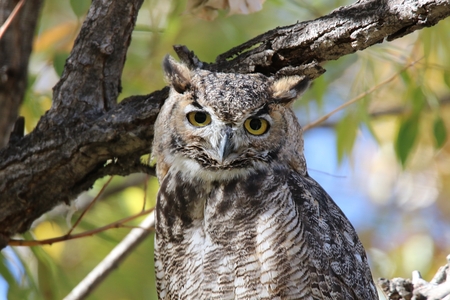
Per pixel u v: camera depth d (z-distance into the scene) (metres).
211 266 8.38
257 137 8.85
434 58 12.37
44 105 12.48
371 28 7.95
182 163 8.97
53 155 9.26
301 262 8.29
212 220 8.48
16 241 9.89
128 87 12.97
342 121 11.91
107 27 9.53
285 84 8.94
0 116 10.85
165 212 8.88
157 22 12.12
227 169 8.82
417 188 16.42
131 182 14.09
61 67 10.71
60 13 14.13
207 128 8.81
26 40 11.04
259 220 8.38
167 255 8.83
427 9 7.55
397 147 11.65
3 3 10.99
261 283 8.25
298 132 9.25
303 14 12.95
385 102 15.07
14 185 9.39
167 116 9.02
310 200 8.68
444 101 15.04
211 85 8.88
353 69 15.20
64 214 12.40
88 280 11.45
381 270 14.88
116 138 9.14
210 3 9.55
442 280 9.20
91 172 9.63
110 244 13.80
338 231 8.91
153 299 13.50
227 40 13.45
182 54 9.39
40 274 11.16
